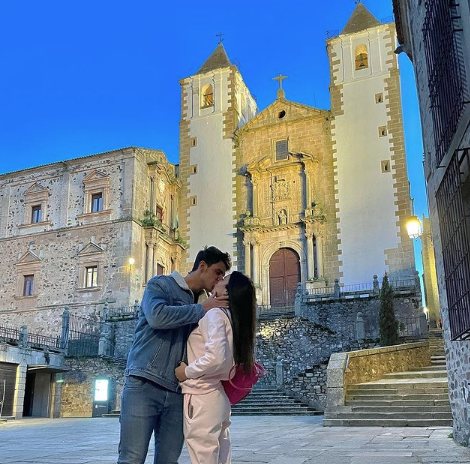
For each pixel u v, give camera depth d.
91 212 37.22
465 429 9.23
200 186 41.53
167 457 3.57
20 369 25.00
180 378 3.54
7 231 39.59
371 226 35.62
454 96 7.76
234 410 22.05
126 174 37.03
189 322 3.53
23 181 40.28
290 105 40.78
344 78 39.44
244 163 40.88
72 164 38.84
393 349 19.47
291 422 16.75
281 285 37.03
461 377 9.28
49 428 17.31
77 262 36.50
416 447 9.23
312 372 23.75
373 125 37.69
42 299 36.72
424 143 11.35
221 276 4.00
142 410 3.47
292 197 38.38
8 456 8.99
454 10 7.71
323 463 7.50
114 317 33.00
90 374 27.73
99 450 9.91
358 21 40.97
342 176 37.41
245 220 38.47
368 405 14.91
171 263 39.88
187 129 43.31
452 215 8.09
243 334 3.63
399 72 38.19
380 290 27.17
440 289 10.66
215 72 43.78
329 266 35.88
